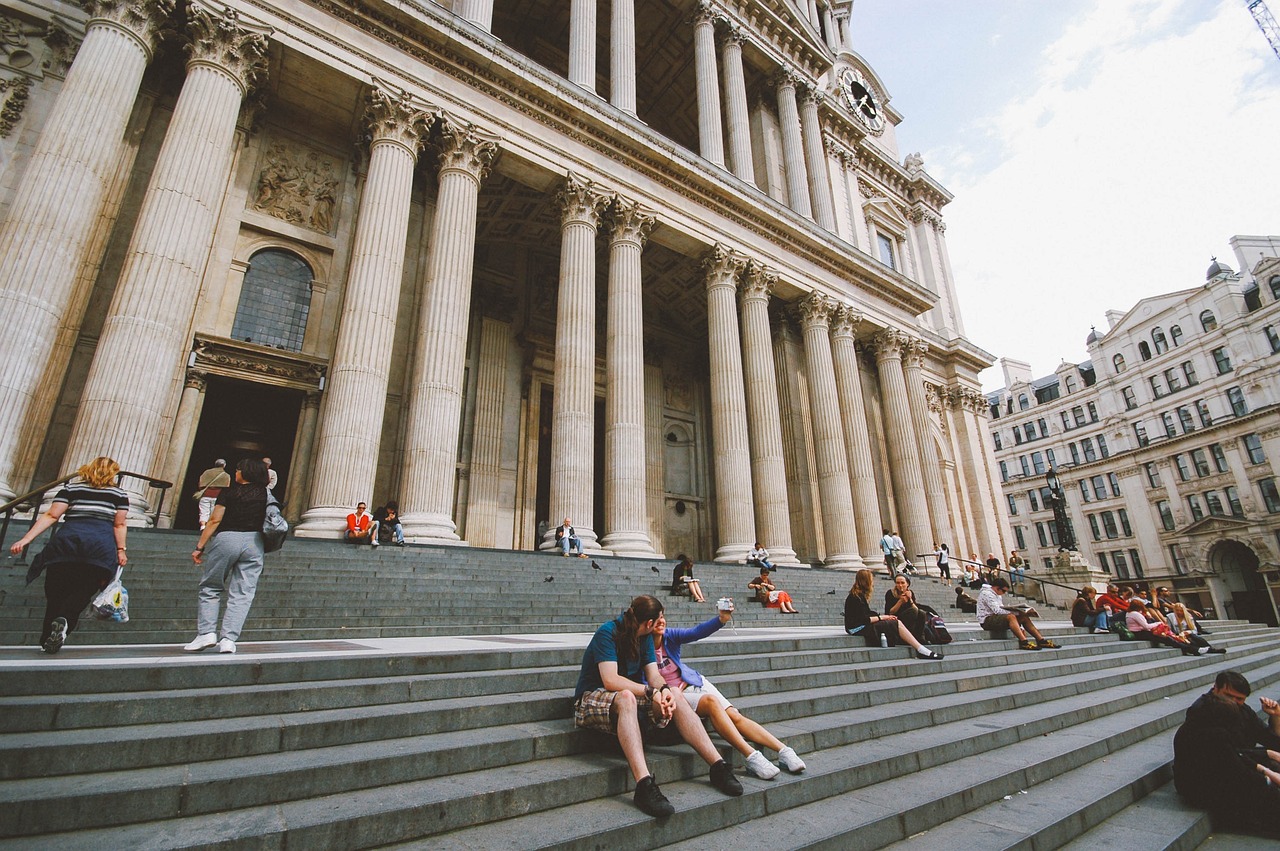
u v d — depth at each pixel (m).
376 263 15.79
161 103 15.88
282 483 17.75
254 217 17.06
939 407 37.03
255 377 16.06
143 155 15.41
